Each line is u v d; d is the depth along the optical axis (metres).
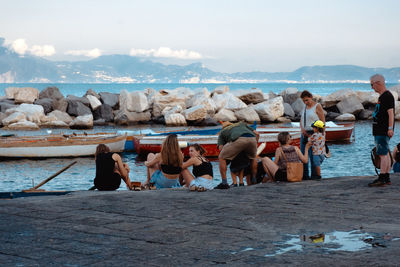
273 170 10.07
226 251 4.90
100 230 5.78
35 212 6.81
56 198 8.03
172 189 9.20
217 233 5.64
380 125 9.08
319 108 10.29
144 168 23.23
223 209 7.04
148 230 5.79
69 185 18.62
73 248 5.01
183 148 25.41
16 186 18.61
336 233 5.64
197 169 9.76
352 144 31.36
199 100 49.59
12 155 25.69
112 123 47.88
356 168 21.86
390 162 9.28
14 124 41.25
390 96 8.99
